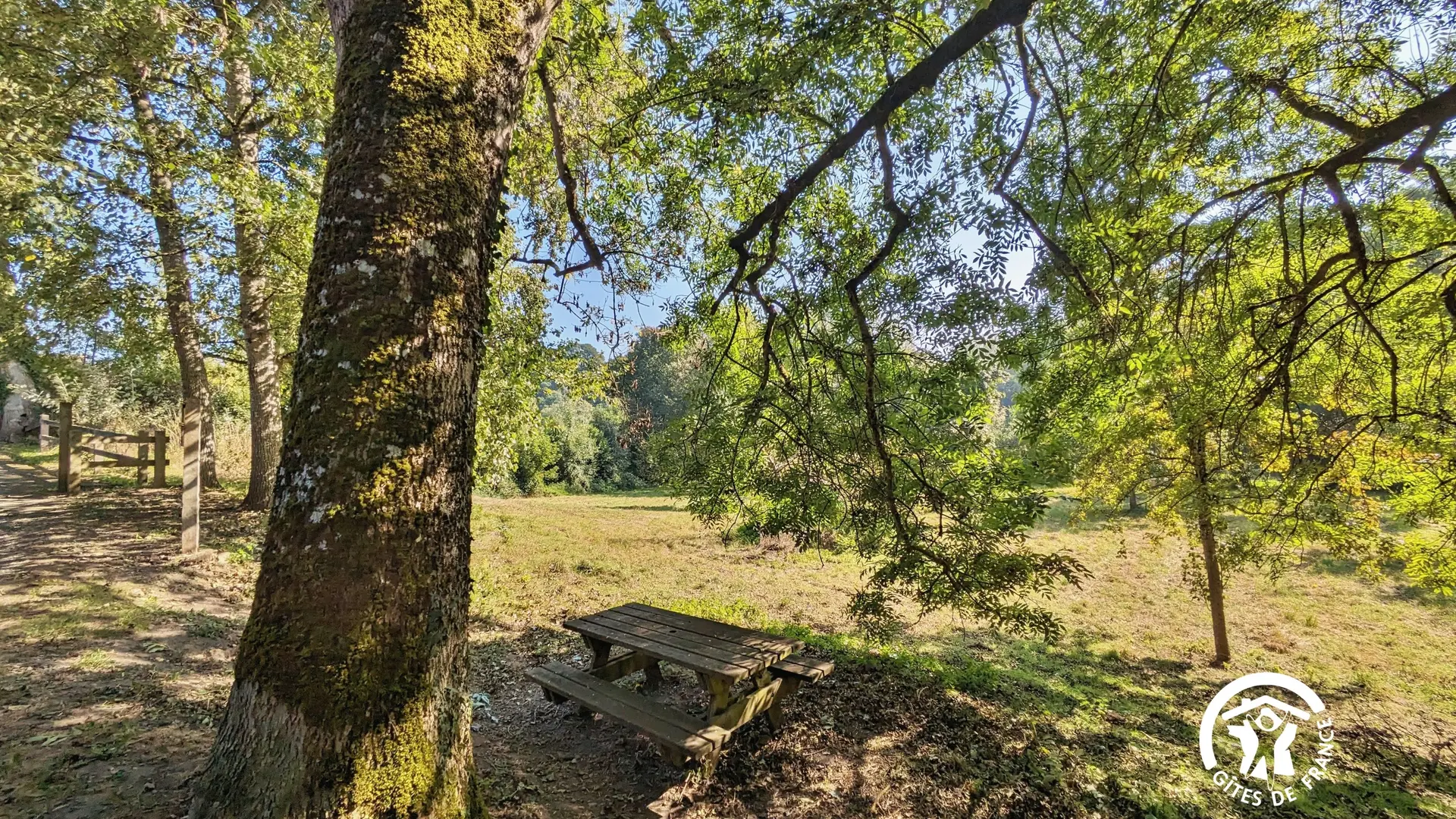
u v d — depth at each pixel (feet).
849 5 13.46
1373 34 15.70
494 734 12.69
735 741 13.26
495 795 10.06
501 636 19.40
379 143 6.62
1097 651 29.01
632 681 16.80
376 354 6.29
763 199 20.33
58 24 18.22
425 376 6.54
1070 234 17.22
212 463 35.78
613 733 13.26
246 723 5.77
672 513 61.21
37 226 21.67
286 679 5.72
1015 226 15.07
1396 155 16.75
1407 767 18.48
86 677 11.19
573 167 20.90
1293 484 21.56
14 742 8.57
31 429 56.13
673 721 11.13
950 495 14.93
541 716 13.88
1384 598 36.96
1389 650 29.78
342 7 7.49
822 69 16.02
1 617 13.70
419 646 6.27
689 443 18.25
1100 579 42.04
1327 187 15.58
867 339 15.20
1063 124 17.06
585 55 17.58
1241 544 25.93
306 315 6.59
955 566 14.26
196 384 32.89
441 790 6.33
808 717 14.87
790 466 16.81
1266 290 19.35
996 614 13.76
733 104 14.78
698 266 22.00
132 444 48.49
